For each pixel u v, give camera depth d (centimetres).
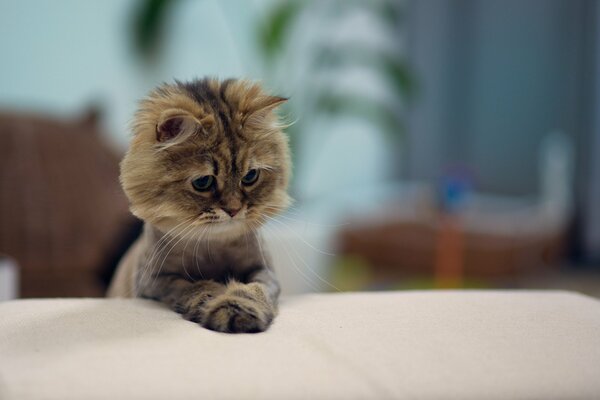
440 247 368
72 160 248
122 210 245
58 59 313
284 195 145
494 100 504
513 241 370
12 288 171
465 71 520
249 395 74
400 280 365
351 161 516
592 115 433
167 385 75
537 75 474
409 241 384
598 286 372
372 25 512
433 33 527
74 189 243
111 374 78
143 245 140
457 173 445
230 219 129
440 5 522
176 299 118
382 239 394
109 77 335
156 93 136
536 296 123
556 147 452
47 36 309
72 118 270
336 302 119
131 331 96
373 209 446
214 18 383
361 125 522
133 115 137
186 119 123
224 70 392
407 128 544
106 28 332
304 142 411
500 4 491
